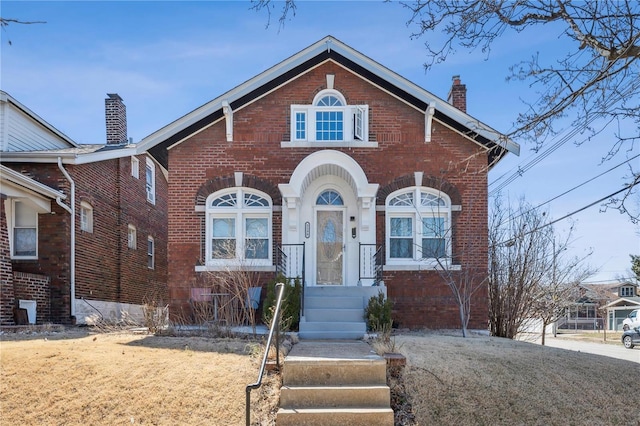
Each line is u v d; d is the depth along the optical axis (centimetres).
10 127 1691
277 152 1402
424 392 749
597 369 881
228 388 743
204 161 1402
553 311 1792
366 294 1290
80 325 1496
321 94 1429
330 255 1423
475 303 1355
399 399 737
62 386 744
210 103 1366
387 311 1205
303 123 1436
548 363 888
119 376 770
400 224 1400
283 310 1180
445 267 1334
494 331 1438
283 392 723
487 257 1372
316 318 1225
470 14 755
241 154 1403
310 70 1430
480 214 1385
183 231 1380
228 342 961
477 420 701
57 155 1538
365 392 727
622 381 836
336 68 1430
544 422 705
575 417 720
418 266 1362
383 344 913
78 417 686
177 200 1392
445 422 695
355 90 1425
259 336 1065
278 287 876
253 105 1419
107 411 696
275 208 1381
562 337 3762
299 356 832
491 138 1263
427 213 1398
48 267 1509
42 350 877
